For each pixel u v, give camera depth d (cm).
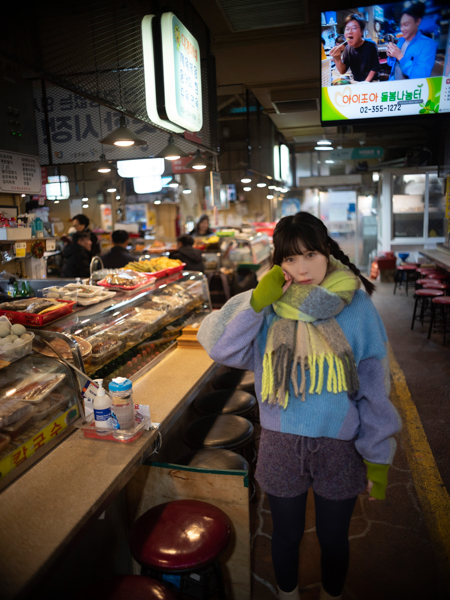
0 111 336
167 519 173
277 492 152
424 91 372
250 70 555
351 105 385
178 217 1338
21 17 257
